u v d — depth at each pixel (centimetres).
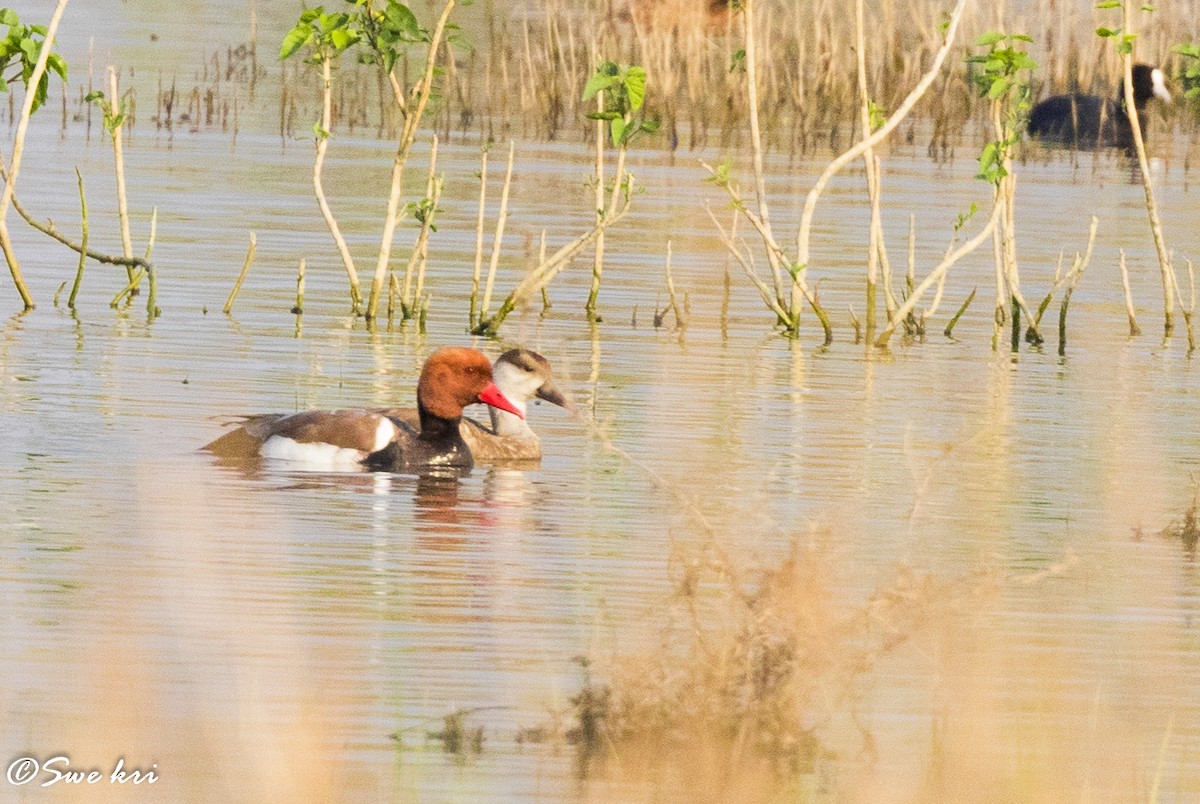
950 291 2253
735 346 1908
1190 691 946
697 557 1108
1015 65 2014
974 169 3212
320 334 1869
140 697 873
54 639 953
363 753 833
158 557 1111
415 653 959
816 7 3522
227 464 1358
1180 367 1883
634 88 1995
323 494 1291
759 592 952
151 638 963
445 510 1260
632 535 1203
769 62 3525
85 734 827
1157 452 1500
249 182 2750
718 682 868
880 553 1173
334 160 2988
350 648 963
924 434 1536
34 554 1104
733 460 1427
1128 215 2802
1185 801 802
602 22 3803
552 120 3450
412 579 1091
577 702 868
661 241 2466
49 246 2245
